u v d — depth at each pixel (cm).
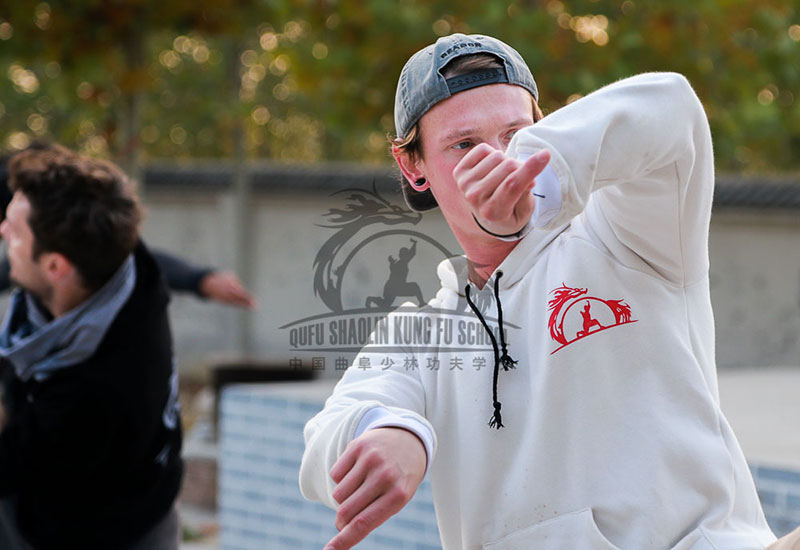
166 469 1005
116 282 952
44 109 5872
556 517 576
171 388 1007
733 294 3800
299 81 3192
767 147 4234
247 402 1923
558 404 579
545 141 488
